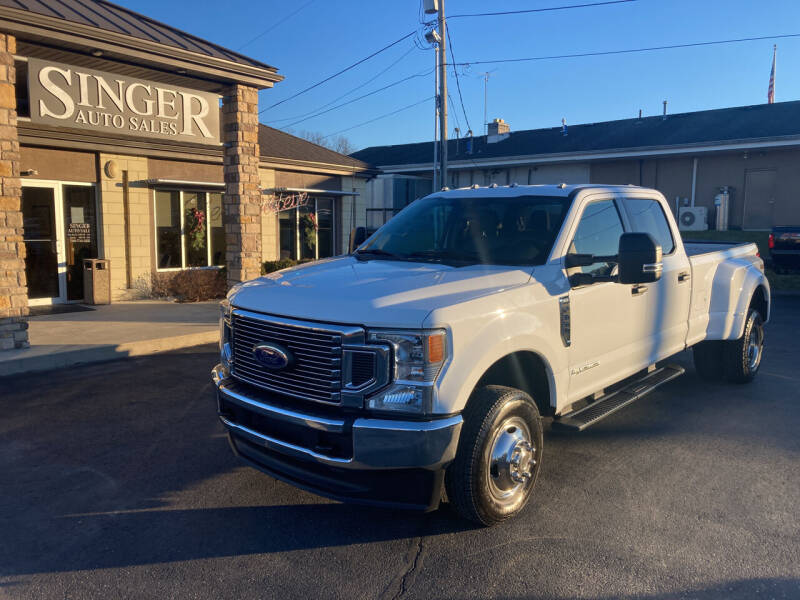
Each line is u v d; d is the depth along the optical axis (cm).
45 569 334
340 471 340
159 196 1458
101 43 892
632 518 387
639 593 309
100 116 928
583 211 459
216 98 1082
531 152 2481
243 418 382
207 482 446
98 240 1347
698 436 532
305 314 346
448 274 390
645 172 2261
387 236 504
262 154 1719
